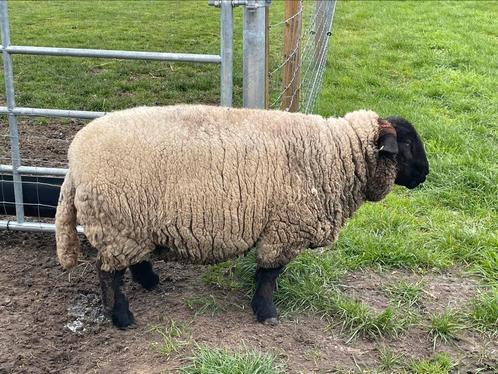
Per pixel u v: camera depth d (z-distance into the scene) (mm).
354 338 1868
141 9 7980
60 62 4965
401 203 2781
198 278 2172
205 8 8117
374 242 2383
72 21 7023
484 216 2688
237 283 2115
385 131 1926
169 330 1855
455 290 2154
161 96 4242
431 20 7031
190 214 1738
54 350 1819
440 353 1812
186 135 1749
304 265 2164
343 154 1896
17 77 4555
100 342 1847
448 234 2482
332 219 1909
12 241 2455
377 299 2080
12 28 6465
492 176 2961
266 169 1781
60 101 4035
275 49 4914
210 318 1930
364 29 6609
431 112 4023
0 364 1749
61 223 1836
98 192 1705
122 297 1877
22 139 3482
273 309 1918
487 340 1886
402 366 1759
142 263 2049
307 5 5746
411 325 1940
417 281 2199
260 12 1977
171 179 1722
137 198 1715
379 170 1967
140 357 1747
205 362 1651
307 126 1878
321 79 4578
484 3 8195
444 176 3010
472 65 5227
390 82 4793
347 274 2223
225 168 1746
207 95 4301
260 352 1718
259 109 1956
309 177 1832
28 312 2000
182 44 5922
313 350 1797
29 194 2424
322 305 1987
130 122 1756
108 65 4938
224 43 2012
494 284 2160
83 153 1721
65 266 1874
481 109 4094
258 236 1831
